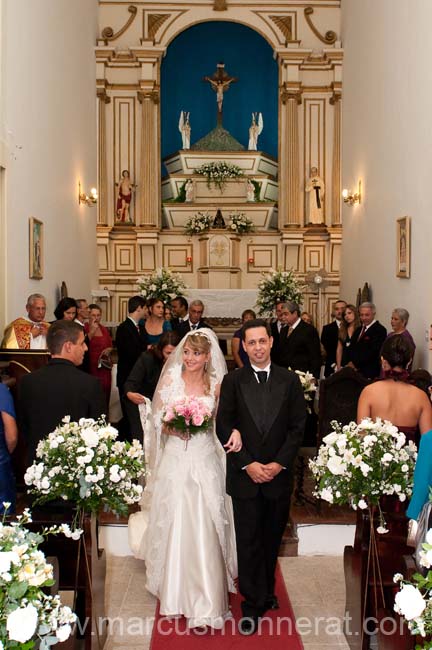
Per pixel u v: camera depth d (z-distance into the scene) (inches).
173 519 165.6
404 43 356.2
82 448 132.6
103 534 210.7
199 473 168.1
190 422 165.0
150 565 172.9
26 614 79.4
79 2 472.7
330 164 555.5
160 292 444.5
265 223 561.0
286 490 159.3
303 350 303.0
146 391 236.2
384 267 395.2
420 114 326.6
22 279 323.6
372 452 137.4
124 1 546.6
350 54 501.4
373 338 326.6
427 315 313.4
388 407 163.9
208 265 537.0
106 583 187.8
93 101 531.5
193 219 542.6
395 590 141.6
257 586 160.2
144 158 548.7
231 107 589.0
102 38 544.7
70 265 439.8
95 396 153.2
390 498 148.9
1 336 288.0
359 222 462.0
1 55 287.0
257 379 161.5
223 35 582.6
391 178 380.8
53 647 121.6
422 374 228.1
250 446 158.2
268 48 582.2
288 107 550.3
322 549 212.1
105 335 343.6
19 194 317.4
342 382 219.0
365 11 452.4
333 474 138.1
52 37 388.2
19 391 154.9
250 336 160.1
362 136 456.1
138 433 256.7
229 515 179.5
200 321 337.1
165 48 545.6
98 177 543.8
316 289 505.0
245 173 566.6
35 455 151.0
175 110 587.2
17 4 313.3
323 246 553.6
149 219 549.3
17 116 313.1
